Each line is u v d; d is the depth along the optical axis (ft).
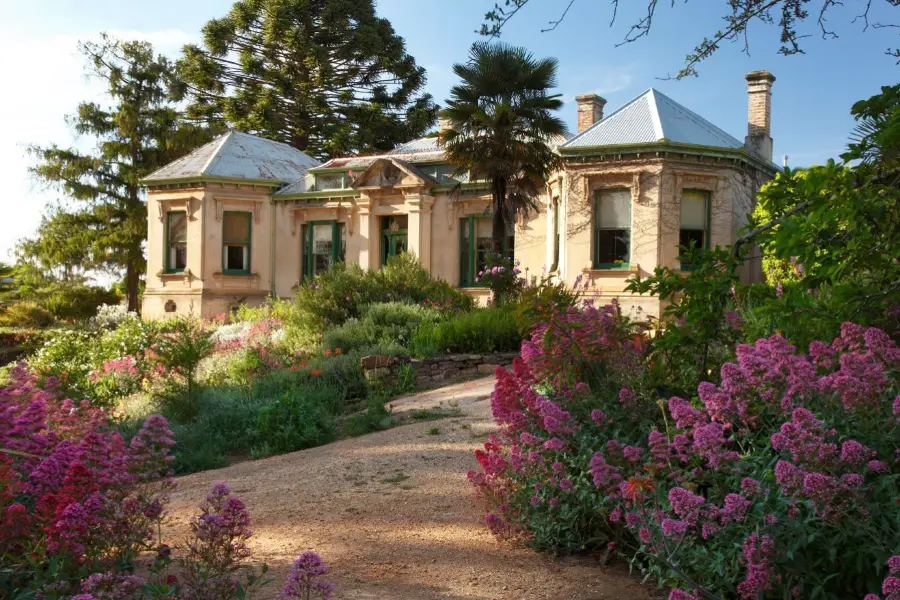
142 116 115.96
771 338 11.75
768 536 10.00
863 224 12.56
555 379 16.62
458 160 62.80
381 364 42.32
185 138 114.52
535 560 14.96
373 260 78.89
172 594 11.02
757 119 66.90
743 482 10.31
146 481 14.34
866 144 13.89
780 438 10.13
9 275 128.26
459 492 19.81
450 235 76.38
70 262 114.83
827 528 10.28
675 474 12.14
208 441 30.42
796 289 13.53
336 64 139.13
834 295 13.03
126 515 13.16
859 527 9.78
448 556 15.37
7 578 12.15
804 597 10.55
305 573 9.80
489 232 75.00
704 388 11.77
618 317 17.28
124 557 12.92
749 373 11.50
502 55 61.21
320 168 82.69
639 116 63.41
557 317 16.67
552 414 14.60
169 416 34.68
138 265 115.85
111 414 34.45
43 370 42.68
